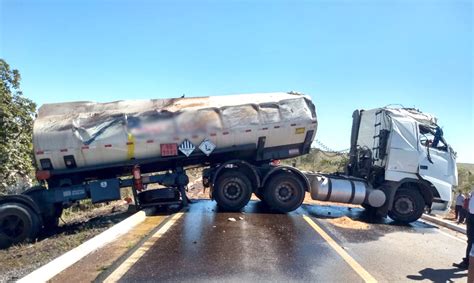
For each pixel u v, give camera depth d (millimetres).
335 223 11148
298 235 9234
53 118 11586
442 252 8547
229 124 12094
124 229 9398
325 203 15891
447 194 12477
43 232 11664
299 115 12438
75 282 5730
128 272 6219
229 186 12305
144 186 12383
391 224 12031
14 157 13445
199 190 19953
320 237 9133
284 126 12352
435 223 13125
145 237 8609
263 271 6449
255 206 13734
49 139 11289
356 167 14094
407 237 9977
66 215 14977
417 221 13203
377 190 12516
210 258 7074
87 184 11844
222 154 12844
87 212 15305
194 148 12000
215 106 12180
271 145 12680
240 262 6887
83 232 10023
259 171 12570
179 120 11938
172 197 12406
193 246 7879
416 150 12477
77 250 7215
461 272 7039
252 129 12180
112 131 11586
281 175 12414
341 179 12930
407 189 12492
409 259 7727
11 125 13336
